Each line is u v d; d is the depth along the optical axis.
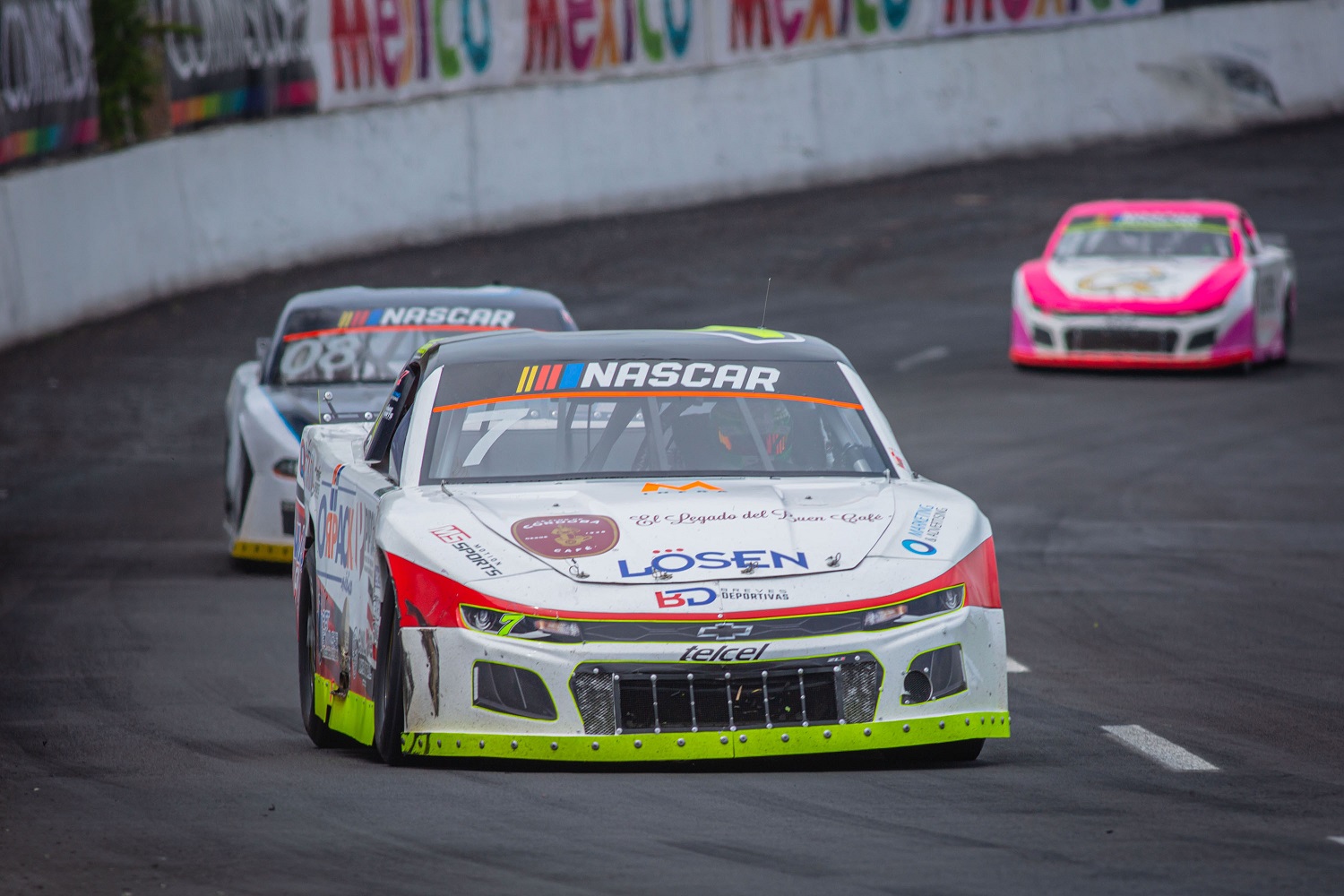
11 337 71.00
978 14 125.75
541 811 19.45
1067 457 56.50
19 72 71.75
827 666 20.88
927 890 16.20
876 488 23.56
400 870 17.17
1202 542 44.38
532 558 21.42
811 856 17.47
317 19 91.38
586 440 24.06
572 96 105.06
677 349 25.52
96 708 27.61
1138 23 133.12
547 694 20.73
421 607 21.33
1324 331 83.19
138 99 81.31
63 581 41.28
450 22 98.75
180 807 20.12
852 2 119.50
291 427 41.84
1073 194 113.94
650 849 17.77
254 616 36.81
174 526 48.91
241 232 86.25
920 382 70.44
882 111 120.69
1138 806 19.73
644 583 21.08
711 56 112.56
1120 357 71.31
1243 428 61.50
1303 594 37.72
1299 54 141.62
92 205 76.44
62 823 19.44
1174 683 28.73
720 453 24.09
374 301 45.38
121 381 67.19
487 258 93.50
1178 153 128.25
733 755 20.64
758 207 110.81
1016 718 25.88
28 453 57.78
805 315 83.19
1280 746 23.59
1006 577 39.97
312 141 90.62
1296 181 118.62
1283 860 17.19
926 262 96.12
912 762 22.44
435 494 23.16
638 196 108.56
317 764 22.88
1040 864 17.08
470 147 99.69
